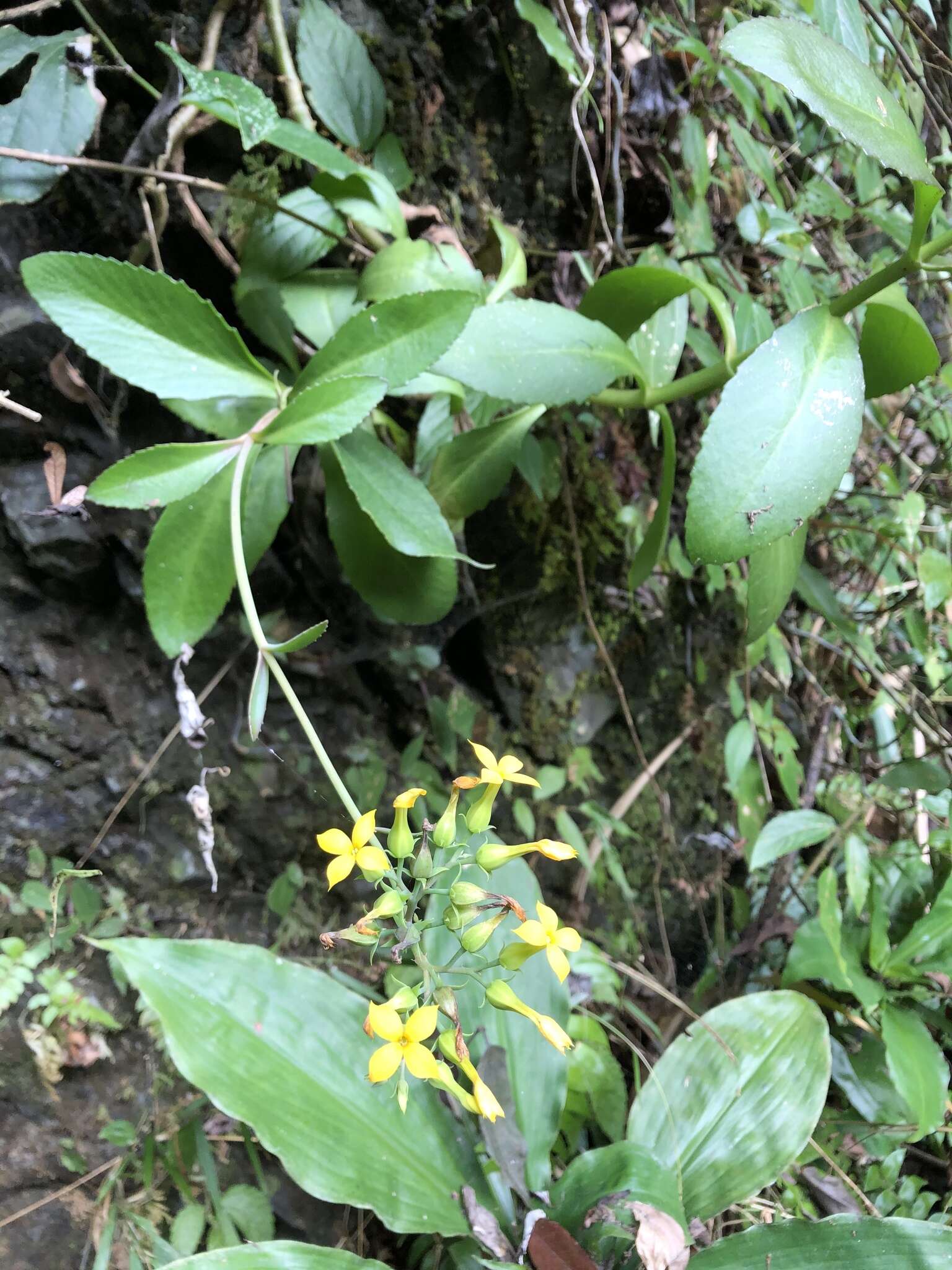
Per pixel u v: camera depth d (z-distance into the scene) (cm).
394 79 31
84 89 23
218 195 28
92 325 21
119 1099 26
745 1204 28
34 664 27
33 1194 25
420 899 19
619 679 40
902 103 34
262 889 31
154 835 29
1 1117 25
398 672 34
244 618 30
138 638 29
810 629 45
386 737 34
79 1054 26
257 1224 26
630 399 30
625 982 38
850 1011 34
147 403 28
